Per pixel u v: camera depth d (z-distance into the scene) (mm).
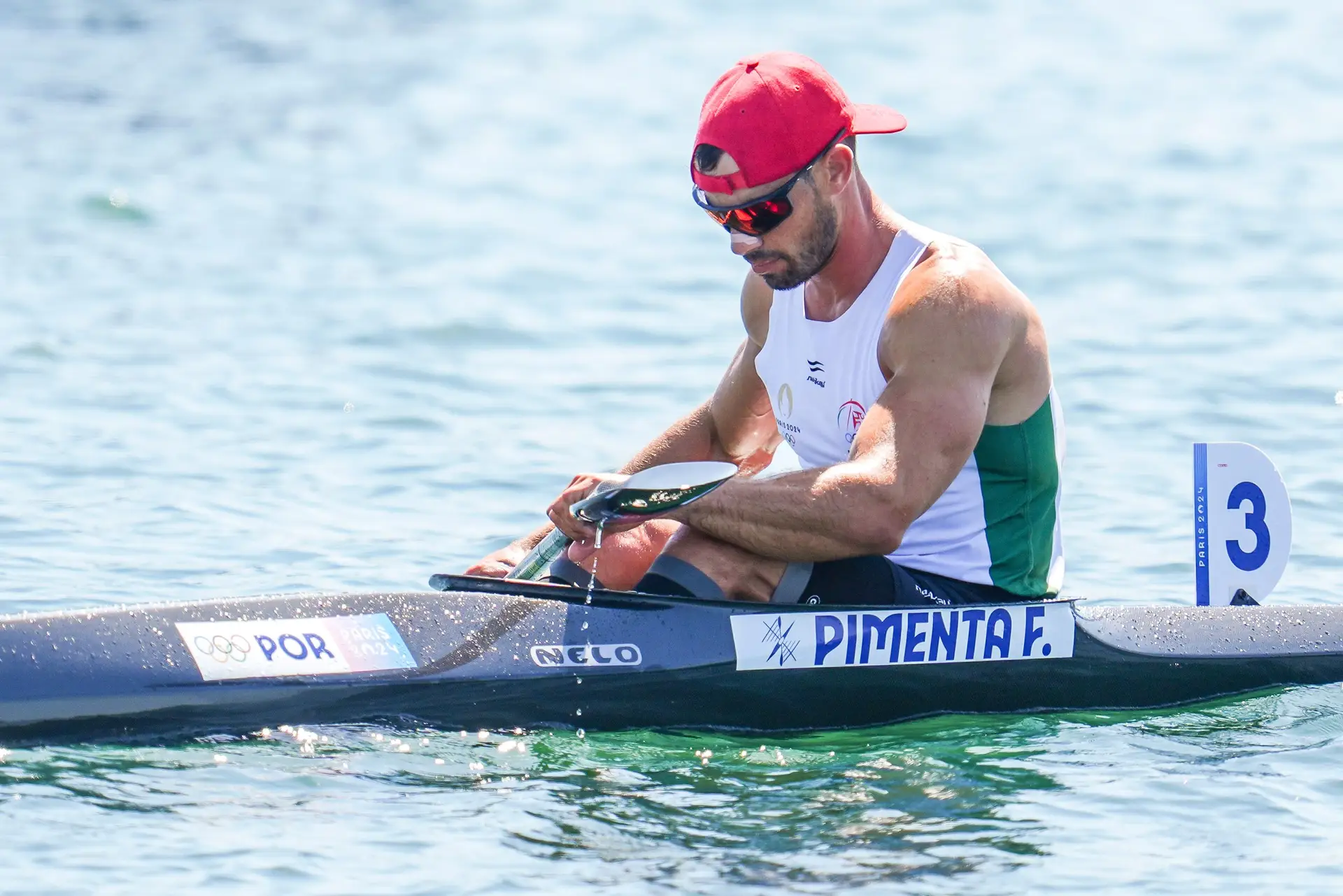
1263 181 51281
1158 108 65375
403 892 11789
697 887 11875
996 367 14594
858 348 14969
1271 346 32906
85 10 91750
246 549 21359
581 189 52906
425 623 14734
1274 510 17578
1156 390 29812
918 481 14234
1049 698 16047
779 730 15250
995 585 15750
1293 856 12562
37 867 11930
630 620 15055
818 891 11836
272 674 14086
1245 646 16750
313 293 38625
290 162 56656
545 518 23078
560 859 12305
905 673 15469
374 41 85625
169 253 42938
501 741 14492
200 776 13469
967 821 13125
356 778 13625
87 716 13523
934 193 50406
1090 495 24047
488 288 39281
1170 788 13945
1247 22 89750
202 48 81312
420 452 26328
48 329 34500
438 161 57500
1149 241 43625
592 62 79938
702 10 95812
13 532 21766
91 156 55969
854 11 94750
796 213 14422
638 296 38625
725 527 14664
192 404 29062
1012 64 77375
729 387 17141
